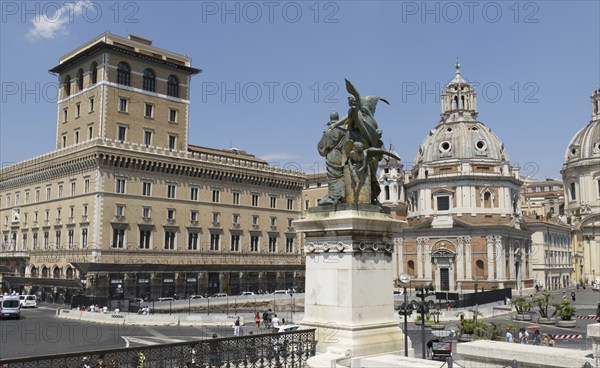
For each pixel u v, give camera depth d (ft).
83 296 214.28
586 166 426.10
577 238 425.69
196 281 275.39
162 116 289.74
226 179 302.04
